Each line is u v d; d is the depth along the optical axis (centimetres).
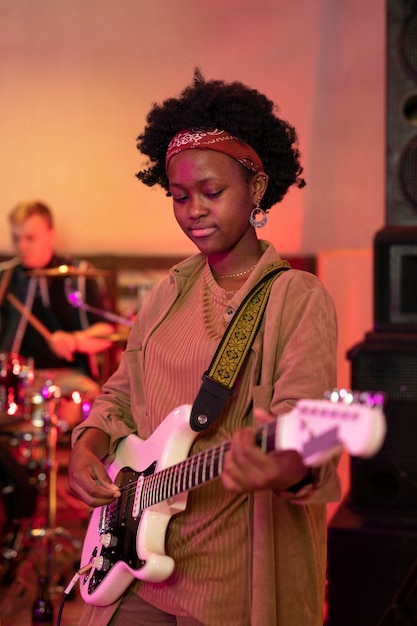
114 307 628
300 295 181
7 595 409
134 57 625
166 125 200
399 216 347
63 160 641
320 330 176
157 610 195
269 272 188
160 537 184
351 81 586
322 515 188
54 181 642
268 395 177
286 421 140
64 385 573
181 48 615
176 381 192
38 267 603
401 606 262
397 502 328
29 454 485
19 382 464
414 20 344
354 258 580
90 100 634
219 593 180
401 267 336
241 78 601
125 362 218
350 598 315
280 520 177
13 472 441
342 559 316
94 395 485
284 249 599
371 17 582
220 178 184
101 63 629
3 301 604
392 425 327
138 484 188
